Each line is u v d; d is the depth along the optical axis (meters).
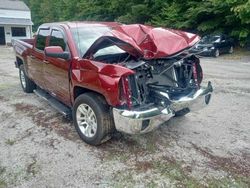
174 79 3.83
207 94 4.00
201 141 3.86
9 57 15.42
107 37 3.29
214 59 14.68
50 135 4.11
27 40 6.57
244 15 15.52
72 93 3.97
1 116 4.93
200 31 19.70
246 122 4.56
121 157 3.46
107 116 3.51
